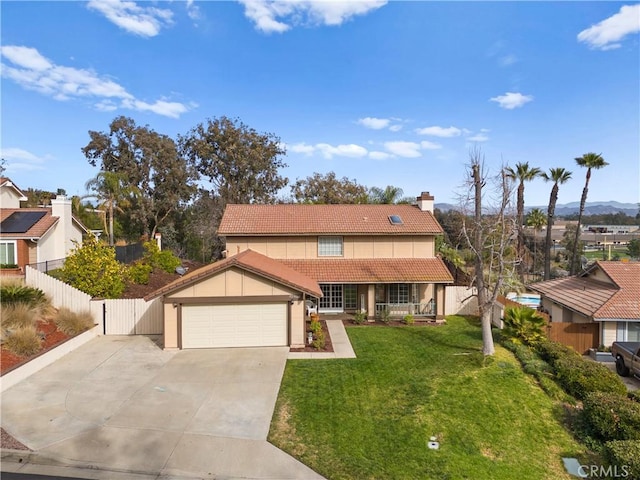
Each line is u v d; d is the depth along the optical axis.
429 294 25.19
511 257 27.50
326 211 27.97
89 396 13.03
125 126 47.81
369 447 10.54
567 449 10.99
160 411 12.12
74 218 30.95
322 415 12.06
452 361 16.44
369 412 12.30
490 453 10.61
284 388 13.88
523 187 40.47
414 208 28.89
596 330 19.39
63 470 9.30
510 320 19.12
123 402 12.65
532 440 11.30
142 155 48.19
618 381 13.62
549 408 12.86
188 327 18.06
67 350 17.14
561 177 40.72
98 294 21.12
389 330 21.64
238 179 51.97
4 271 24.16
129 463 9.61
